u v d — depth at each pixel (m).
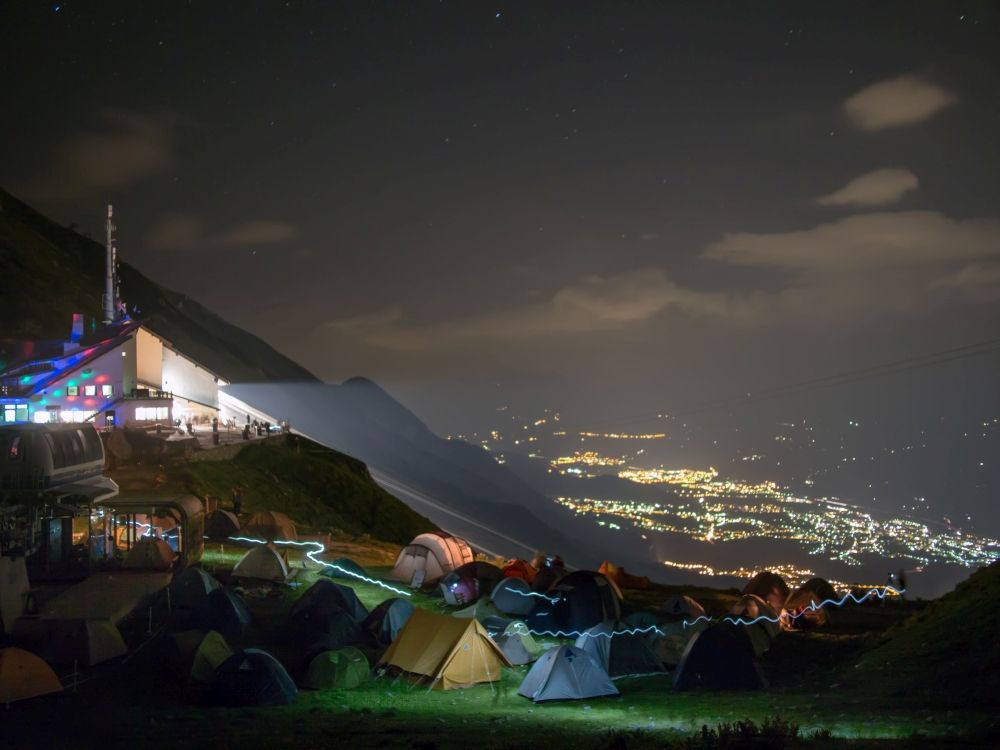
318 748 17.94
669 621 35.22
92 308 116.00
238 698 22.73
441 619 27.19
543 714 22.52
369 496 85.44
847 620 37.41
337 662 25.44
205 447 74.44
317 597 31.09
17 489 36.59
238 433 87.06
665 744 16.45
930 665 23.23
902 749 15.08
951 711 18.95
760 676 25.84
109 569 37.53
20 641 26.69
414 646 26.80
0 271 110.06
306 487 80.38
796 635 34.03
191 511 40.50
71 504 37.12
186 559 38.84
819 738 16.45
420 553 42.03
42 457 37.50
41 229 152.38
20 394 73.00
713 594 46.22
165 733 19.62
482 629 26.94
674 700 24.20
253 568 39.16
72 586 34.41
